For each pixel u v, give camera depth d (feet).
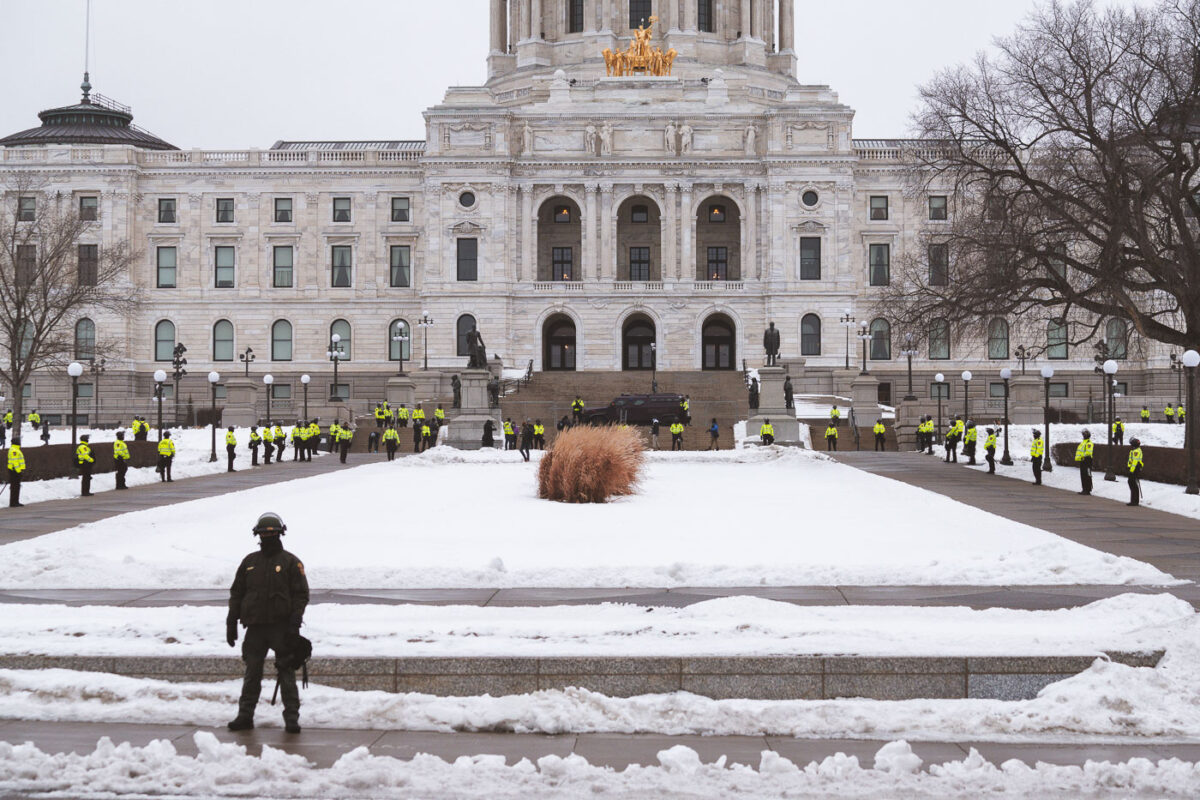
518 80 446.19
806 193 381.19
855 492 146.72
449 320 380.58
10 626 63.36
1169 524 117.29
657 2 446.60
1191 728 52.34
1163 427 254.68
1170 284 171.73
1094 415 329.52
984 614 66.80
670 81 399.24
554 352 403.13
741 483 161.68
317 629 62.18
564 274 399.85
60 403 365.40
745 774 46.73
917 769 47.50
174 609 68.59
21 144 410.52
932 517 118.11
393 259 397.39
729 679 57.36
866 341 381.40
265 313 397.39
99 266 348.59
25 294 282.36
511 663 57.67
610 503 134.10
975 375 382.42
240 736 52.13
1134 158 178.81
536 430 254.47
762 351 381.60
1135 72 175.01
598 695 55.16
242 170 397.19
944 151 195.21
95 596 75.20
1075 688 54.90
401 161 395.14
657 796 45.01
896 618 66.13
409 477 172.96
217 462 205.26
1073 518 123.13
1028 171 216.95
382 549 95.40
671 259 384.88
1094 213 175.94
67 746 50.55
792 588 78.13
